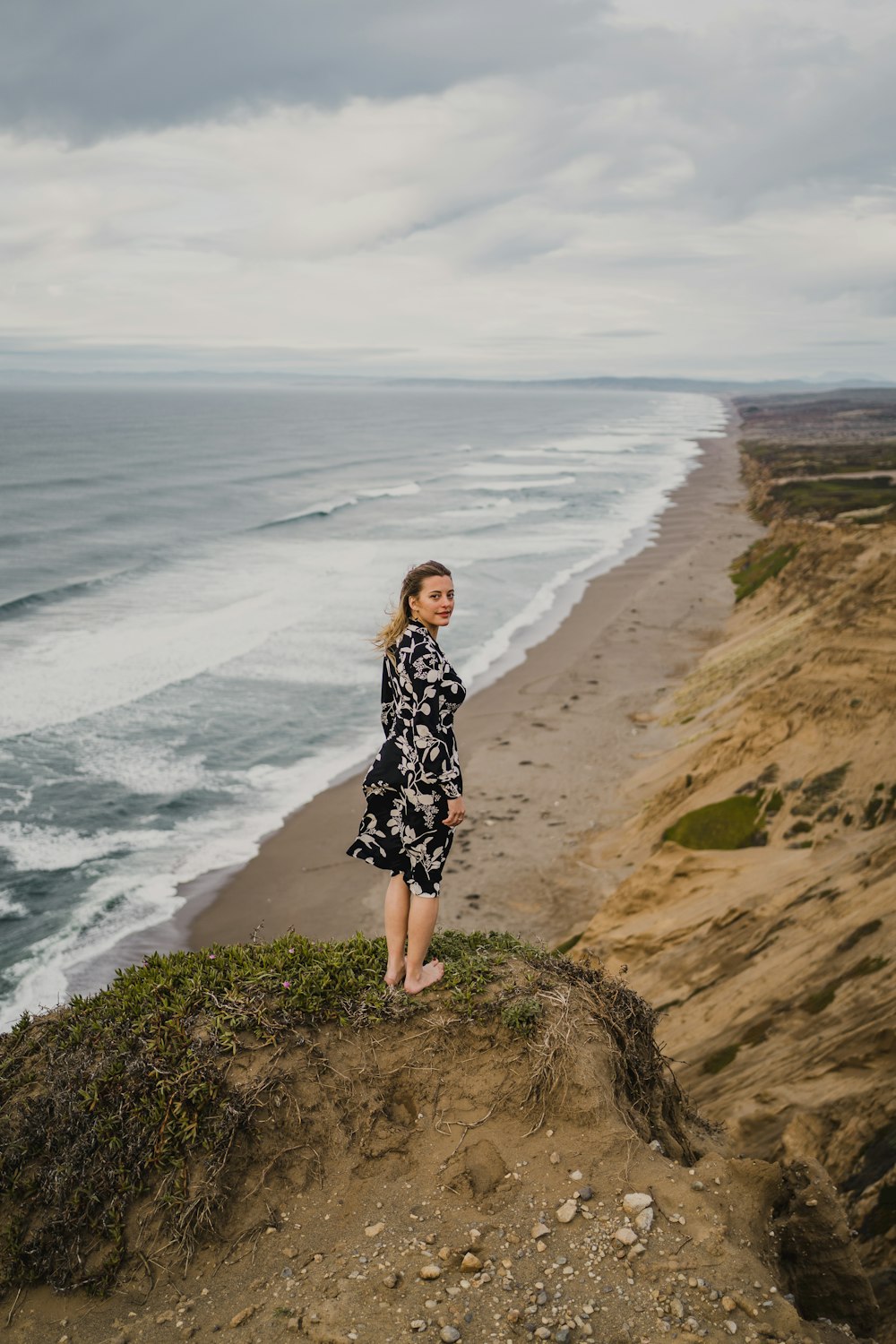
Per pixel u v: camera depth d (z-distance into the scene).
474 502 87.38
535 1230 3.91
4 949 18.66
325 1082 4.43
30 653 36.84
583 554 61.19
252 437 170.75
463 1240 3.90
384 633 4.71
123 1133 4.20
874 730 19.05
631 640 40.72
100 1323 3.80
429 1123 4.44
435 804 4.58
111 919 19.80
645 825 21.69
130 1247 4.00
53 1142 4.23
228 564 55.38
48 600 45.00
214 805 25.22
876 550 36.91
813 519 66.50
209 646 38.28
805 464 108.75
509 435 198.38
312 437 176.25
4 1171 4.20
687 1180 4.19
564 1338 3.45
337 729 30.41
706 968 13.66
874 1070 8.42
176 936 19.25
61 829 23.55
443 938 5.47
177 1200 4.04
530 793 25.53
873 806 17.16
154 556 56.56
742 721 21.92
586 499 90.06
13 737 28.78
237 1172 4.16
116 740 28.98
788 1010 10.92
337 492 92.50
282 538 65.06
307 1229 4.04
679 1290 3.63
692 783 21.38
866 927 11.39
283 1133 4.27
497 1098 4.48
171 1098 4.23
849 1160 7.38
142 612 43.53
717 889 16.52
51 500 77.88
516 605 47.44
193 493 86.81
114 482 91.94
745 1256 3.82
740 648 34.62
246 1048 4.45
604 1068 4.62
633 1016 5.07
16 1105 4.40
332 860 22.33
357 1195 4.17
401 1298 3.65
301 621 42.25
